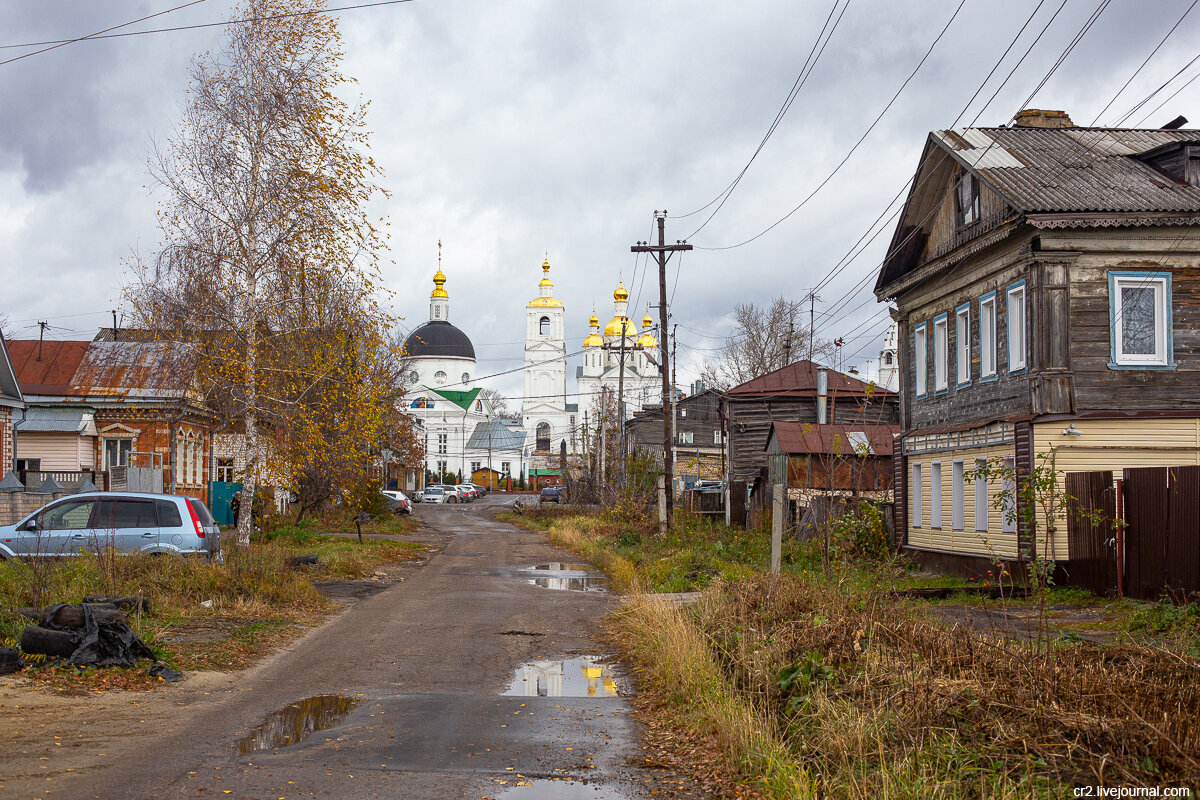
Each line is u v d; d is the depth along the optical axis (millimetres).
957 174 22094
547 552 32406
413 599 18109
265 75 23047
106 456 35031
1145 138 22469
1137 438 18078
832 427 35000
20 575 14031
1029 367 18625
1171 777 5836
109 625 10578
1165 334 18344
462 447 116000
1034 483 13086
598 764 7480
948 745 6645
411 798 6492
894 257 25250
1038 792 5840
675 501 47906
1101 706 6992
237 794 6426
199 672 10586
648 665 11227
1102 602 15633
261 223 23094
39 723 8070
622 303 120188
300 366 23688
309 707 9219
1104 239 18266
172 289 23078
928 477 24312
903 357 26266
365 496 44125
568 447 120250
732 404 45094
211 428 30609
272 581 16359
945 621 12766
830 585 13039
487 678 10898
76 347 36375
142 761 7102
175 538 17922
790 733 7727
